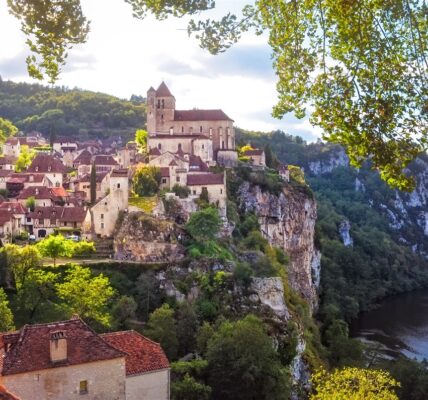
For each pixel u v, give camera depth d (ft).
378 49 78.23
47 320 273.13
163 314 308.40
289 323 367.86
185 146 574.97
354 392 187.62
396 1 76.23
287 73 86.94
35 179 523.70
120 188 430.61
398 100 77.51
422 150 77.30
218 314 354.95
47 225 446.19
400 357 420.36
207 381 271.90
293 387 316.40
